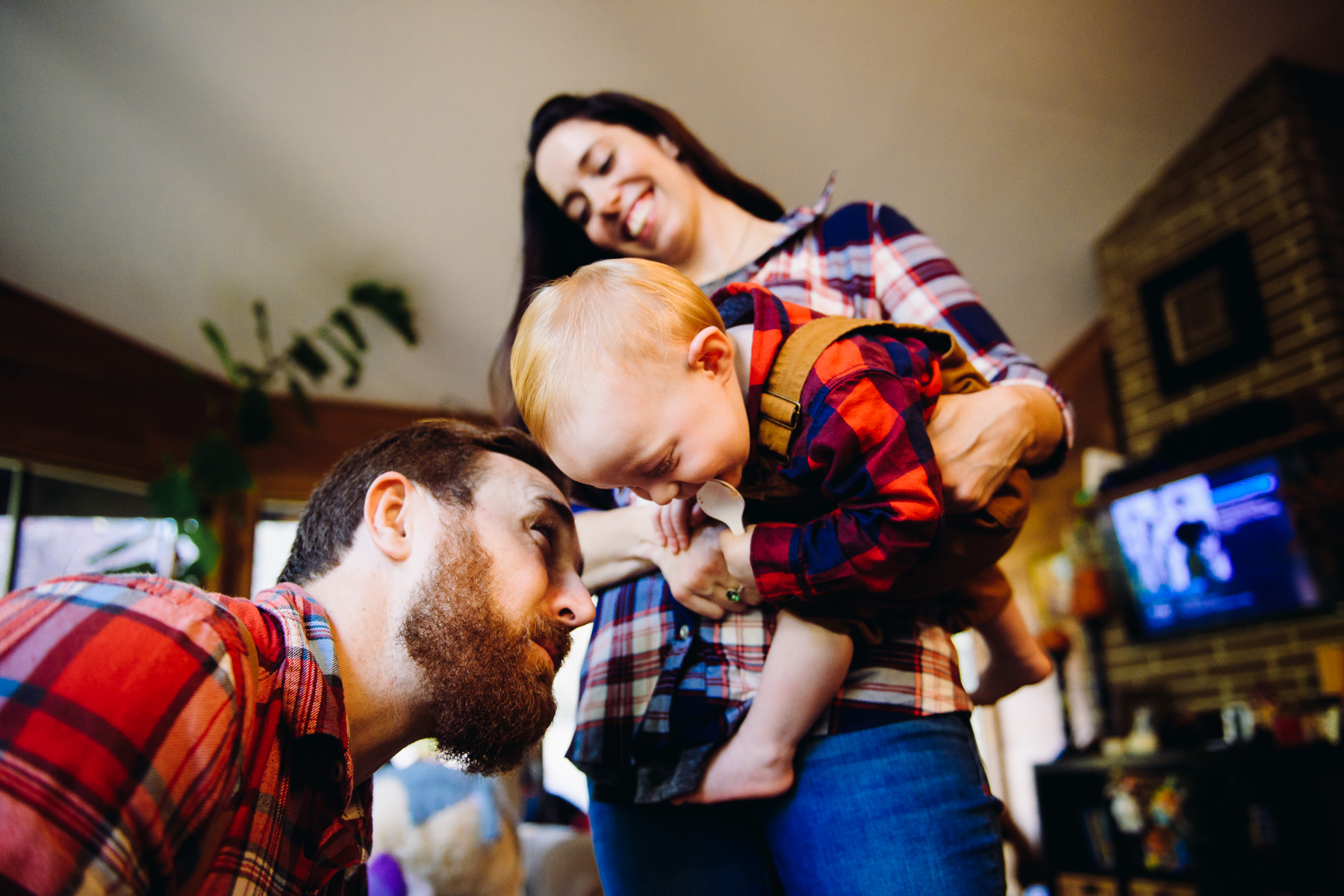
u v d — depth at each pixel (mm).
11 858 558
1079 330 5613
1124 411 5195
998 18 3854
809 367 932
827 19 3791
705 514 1018
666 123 1452
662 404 901
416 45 3750
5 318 4219
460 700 868
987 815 974
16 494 4273
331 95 3881
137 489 4766
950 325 1187
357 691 862
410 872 2430
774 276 1235
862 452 886
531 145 1508
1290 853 3135
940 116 4266
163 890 625
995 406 993
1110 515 4504
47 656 625
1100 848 3967
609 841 1111
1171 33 4027
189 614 689
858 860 938
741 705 1012
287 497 5305
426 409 5602
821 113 4184
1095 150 4559
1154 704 4414
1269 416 3832
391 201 4387
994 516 1007
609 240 1437
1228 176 4391
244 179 4156
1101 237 5035
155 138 3885
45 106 3641
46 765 580
